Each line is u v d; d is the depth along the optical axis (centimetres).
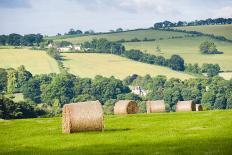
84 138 3831
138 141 3503
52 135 4222
